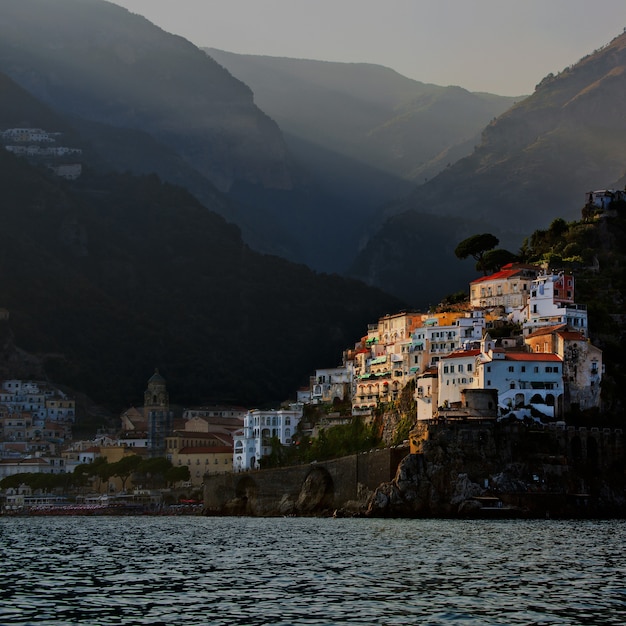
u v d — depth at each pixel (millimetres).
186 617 161250
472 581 190125
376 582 189875
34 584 192250
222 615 162500
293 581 192375
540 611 163375
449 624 155000
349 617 160000
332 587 185250
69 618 160875
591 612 162625
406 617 159750
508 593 178000
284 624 155750
